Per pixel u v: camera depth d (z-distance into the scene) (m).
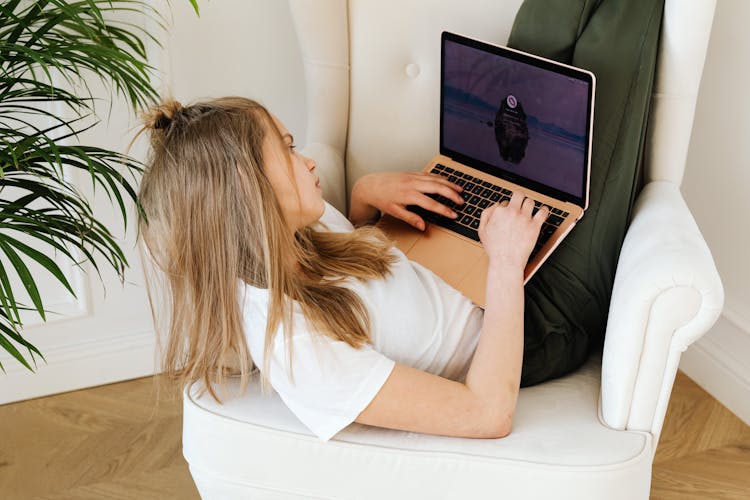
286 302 1.12
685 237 1.23
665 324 1.15
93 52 1.28
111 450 1.88
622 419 1.21
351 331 1.14
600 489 1.12
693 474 1.77
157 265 1.20
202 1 1.80
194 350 1.20
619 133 1.35
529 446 1.15
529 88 1.34
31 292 1.20
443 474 1.15
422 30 1.62
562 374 1.38
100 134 1.82
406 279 1.27
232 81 1.90
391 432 1.19
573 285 1.36
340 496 1.19
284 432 1.17
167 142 1.12
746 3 1.73
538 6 1.45
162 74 1.80
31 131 1.77
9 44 1.25
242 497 1.24
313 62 1.65
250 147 1.10
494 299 1.20
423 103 1.65
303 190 1.17
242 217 1.11
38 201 1.82
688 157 1.97
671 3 1.39
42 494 1.77
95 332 2.02
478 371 1.15
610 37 1.36
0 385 1.99
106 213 1.90
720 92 1.84
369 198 1.50
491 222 1.26
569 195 1.36
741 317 1.87
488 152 1.47
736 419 1.91
